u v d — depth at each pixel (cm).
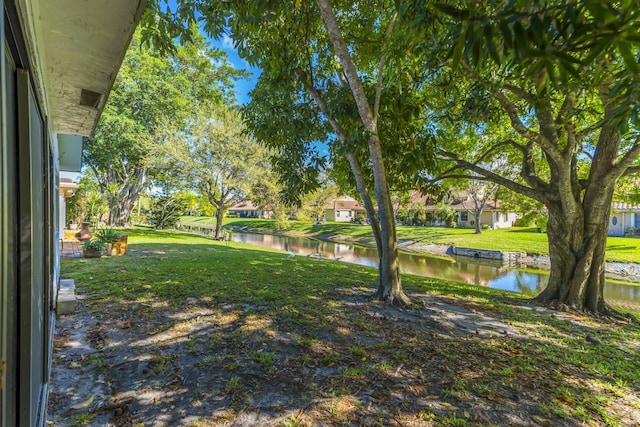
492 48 87
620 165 525
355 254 1706
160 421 209
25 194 120
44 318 203
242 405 227
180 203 2183
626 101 135
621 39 73
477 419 220
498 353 336
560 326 449
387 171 559
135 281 565
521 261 1534
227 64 1834
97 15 171
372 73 594
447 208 2945
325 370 280
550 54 81
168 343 321
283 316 409
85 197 1716
